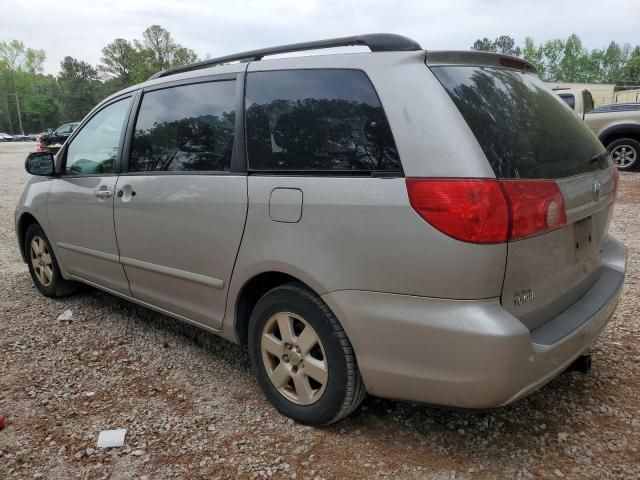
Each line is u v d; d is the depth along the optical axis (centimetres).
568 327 230
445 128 209
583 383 300
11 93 9912
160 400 298
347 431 263
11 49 9925
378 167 224
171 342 375
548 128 248
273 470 237
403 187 213
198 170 300
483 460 239
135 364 342
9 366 340
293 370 266
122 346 369
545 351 213
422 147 212
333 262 233
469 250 200
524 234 207
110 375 328
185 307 321
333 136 241
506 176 207
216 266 288
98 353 358
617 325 373
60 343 375
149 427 271
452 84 222
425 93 218
